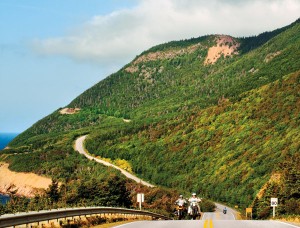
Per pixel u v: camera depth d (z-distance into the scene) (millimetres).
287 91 182625
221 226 18797
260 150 132125
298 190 54062
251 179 116375
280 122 153000
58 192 77562
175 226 18984
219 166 145875
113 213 29000
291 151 109750
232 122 186125
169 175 169125
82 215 22109
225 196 120938
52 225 18094
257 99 195375
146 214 39031
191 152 178875
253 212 72438
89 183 74750
